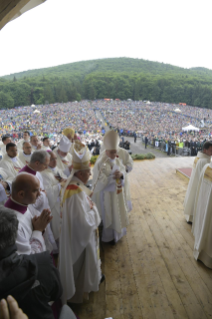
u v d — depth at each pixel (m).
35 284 1.06
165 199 5.43
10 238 1.04
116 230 3.46
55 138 23.23
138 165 8.63
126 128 37.41
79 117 47.06
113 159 3.47
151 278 2.88
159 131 27.55
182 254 3.37
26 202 1.70
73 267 2.32
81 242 2.12
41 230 1.76
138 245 3.61
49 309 1.10
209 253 2.96
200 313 2.35
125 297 2.58
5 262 1.02
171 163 8.77
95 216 2.26
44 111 41.69
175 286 2.74
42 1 2.50
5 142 5.50
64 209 2.12
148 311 2.38
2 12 1.97
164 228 4.12
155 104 54.59
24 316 0.80
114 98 70.06
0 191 2.80
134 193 5.85
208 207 2.90
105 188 3.39
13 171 3.60
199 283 2.79
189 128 19.25
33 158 2.55
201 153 3.94
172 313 2.36
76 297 2.42
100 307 2.44
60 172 3.74
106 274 2.97
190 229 4.08
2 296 0.96
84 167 2.18
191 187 4.10
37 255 1.18
